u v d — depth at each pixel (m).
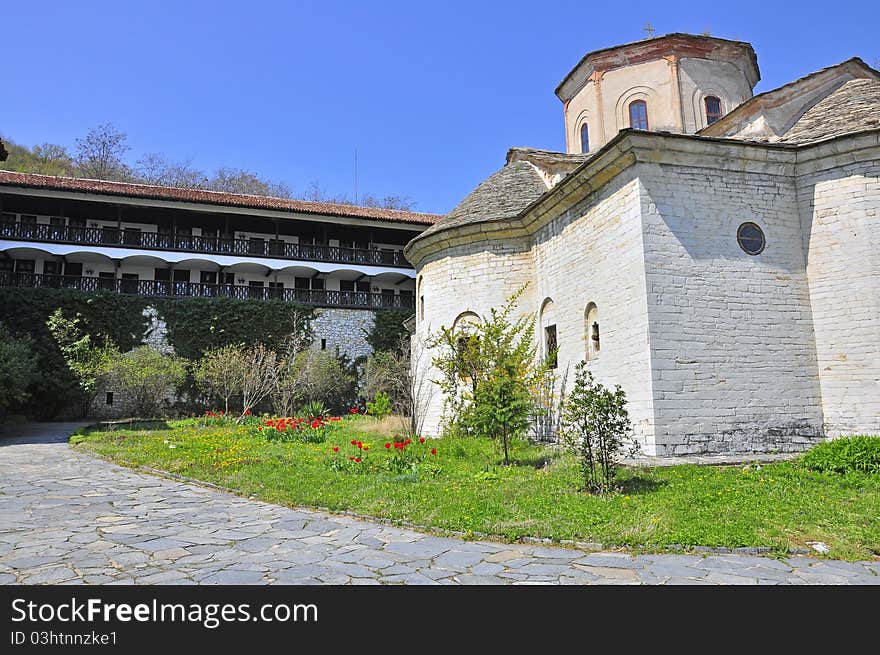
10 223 30.19
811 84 13.90
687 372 10.76
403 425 17.50
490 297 16.48
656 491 8.03
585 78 20.31
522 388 12.27
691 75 18.94
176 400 30.09
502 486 8.73
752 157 11.67
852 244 11.27
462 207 18.28
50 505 8.06
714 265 11.26
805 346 11.45
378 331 35.66
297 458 12.35
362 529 6.61
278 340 33.12
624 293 11.53
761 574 5.00
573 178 12.95
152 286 32.47
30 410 27.47
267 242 35.00
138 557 5.49
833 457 9.20
